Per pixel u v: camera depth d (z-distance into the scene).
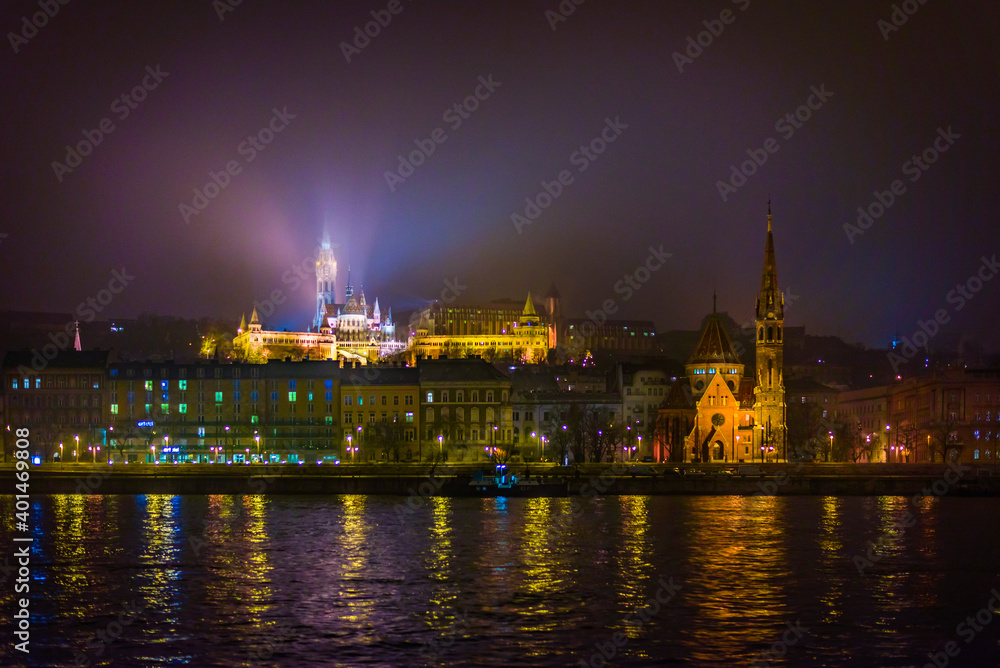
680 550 152.25
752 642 106.75
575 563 142.88
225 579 133.38
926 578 134.50
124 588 128.50
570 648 104.25
